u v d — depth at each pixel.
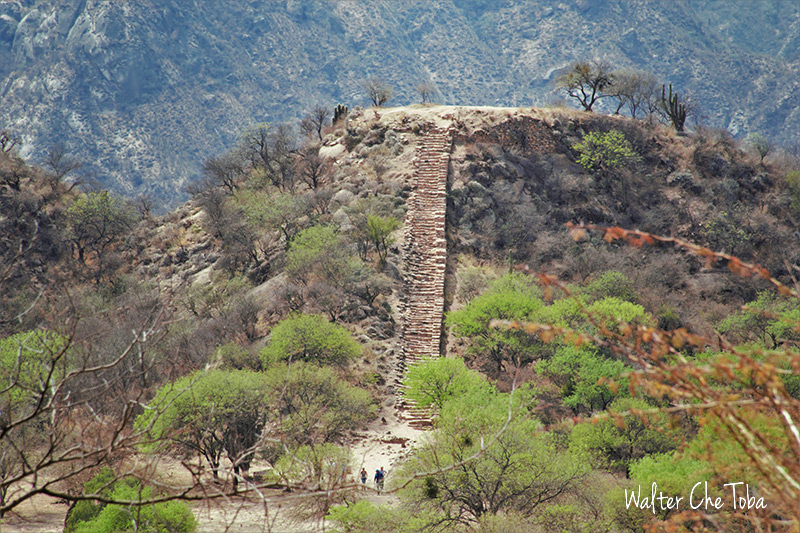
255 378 63.12
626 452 59.91
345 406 70.25
